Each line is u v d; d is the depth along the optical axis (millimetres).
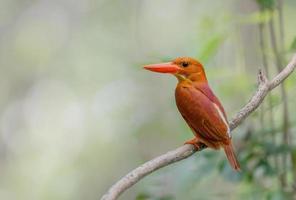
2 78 18266
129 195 14938
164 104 14594
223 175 6805
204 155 6805
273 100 6973
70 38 18094
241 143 6902
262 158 6816
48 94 17688
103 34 17516
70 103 17406
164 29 17031
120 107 14219
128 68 15758
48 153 17312
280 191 6754
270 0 6898
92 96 16984
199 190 7770
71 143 17000
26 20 18766
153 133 12141
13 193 17172
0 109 18094
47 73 18062
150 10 17266
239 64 7625
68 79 17688
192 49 9719
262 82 5473
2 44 18500
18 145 17688
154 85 15516
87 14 17984
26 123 17953
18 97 18203
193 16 16547
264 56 7117
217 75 7461
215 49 7242
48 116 17578
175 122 11766
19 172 17422
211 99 5762
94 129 16656
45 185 17031
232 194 7074
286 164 7039
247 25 9383
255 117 7008
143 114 12227
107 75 16938
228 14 7449
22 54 18422
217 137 5598
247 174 6828
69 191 16594
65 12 18359
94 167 16453
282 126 6992
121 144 15891
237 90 7527
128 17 17438
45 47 18438
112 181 16203
